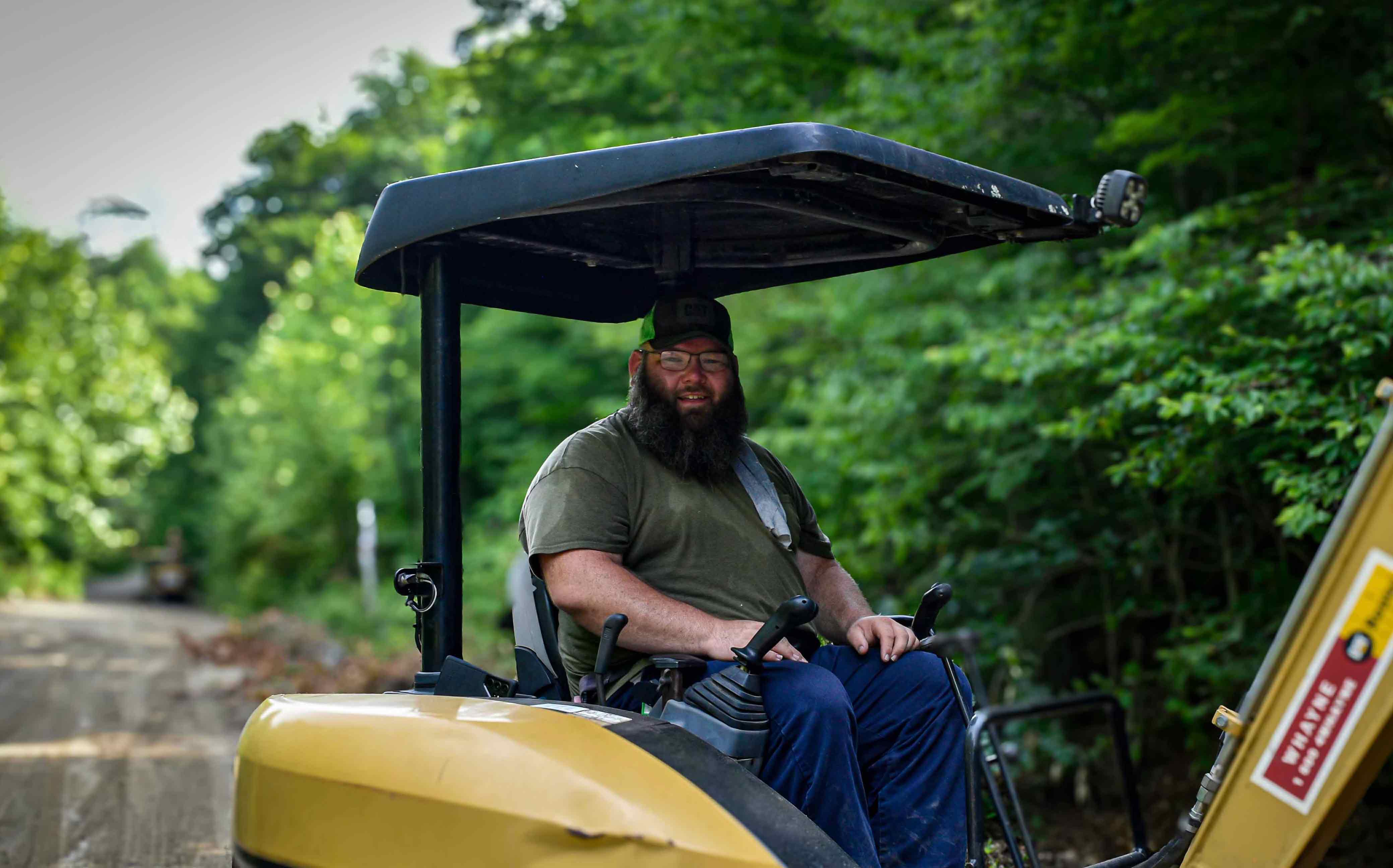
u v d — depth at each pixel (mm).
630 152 2326
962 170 2449
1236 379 4590
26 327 29062
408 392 22078
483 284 2988
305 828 2254
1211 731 6492
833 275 3314
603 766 2051
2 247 28750
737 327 9328
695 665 2396
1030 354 5574
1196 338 5148
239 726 8867
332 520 24078
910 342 7598
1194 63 6328
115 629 20891
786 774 2314
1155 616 7094
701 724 2277
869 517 7336
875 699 2631
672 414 2801
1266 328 5172
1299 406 4422
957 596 7062
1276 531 5848
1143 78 6527
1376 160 5844
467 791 2078
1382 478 1684
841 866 1949
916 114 7234
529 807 2012
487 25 12797
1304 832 1761
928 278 7516
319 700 2537
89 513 34312
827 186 2527
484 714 2273
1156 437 5250
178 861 4891
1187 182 7043
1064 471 6941
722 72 9102
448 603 2576
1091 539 6973
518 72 12094
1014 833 3211
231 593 27641
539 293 3105
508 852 2004
